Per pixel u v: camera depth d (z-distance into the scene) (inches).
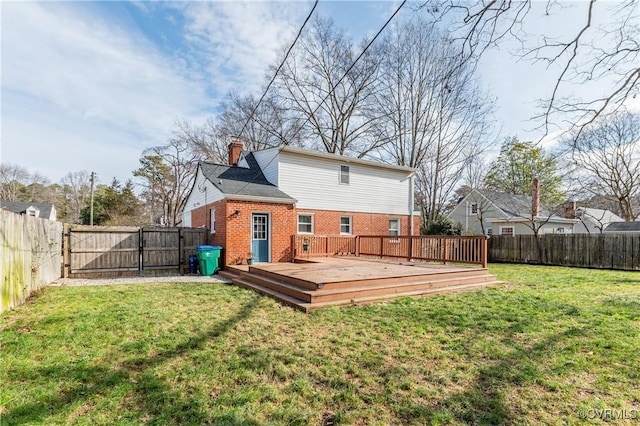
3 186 1695.4
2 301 199.6
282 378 120.4
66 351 142.3
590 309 215.6
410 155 864.3
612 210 1176.8
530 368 127.6
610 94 153.1
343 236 553.0
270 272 305.3
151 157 1220.5
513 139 1088.2
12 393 105.1
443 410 99.3
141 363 131.7
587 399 105.7
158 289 299.6
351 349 148.6
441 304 234.4
